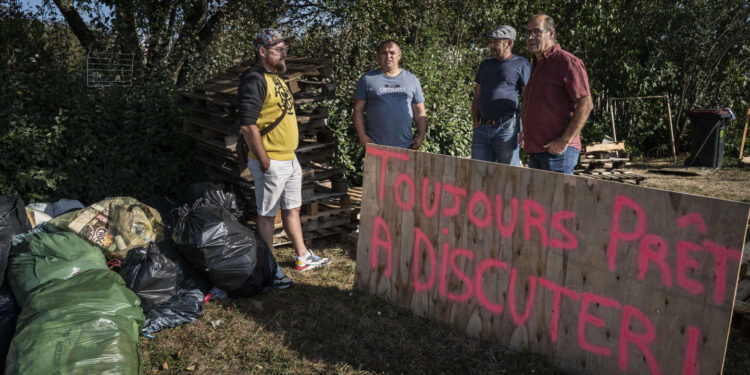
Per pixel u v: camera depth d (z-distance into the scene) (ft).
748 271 12.64
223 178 17.15
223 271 12.32
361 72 24.81
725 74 42.47
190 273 12.91
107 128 19.03
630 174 31.30
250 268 12.66
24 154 17.43
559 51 12.57
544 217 9.76
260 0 30.01
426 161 11.61
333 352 10.70
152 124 19.38
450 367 10.11
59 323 8.80
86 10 28.58
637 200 8.56
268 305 12.72
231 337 11.23
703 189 28.91
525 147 13.66
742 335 11.14
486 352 10.52
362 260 13.33
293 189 14.35
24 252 11.29
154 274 11.50
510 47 15.30
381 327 11.64
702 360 8.05
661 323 8.46
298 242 14.92
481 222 10.72
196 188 15.71
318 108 16.92
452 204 11.21
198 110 17.10
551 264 9.74
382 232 12.76
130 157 18.94
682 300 8.20
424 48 30.14
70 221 12.60
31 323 8.80
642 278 8.61
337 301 12.98
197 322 11.82
